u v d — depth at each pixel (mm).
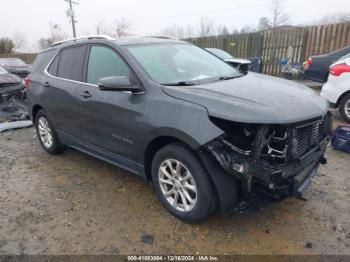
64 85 4383
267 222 3219
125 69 3570
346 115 6629
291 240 2959
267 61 15133
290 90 3402
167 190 3363
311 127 3059
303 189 2885
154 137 3158
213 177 2799
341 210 3398
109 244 2980
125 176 4332
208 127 2750
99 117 3785
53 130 4930
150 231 3141
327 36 12836
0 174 4523
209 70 3963
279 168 2682
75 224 3285
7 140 6070
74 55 4402
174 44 4254
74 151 5359
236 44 16406
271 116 2670
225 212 2871
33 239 3070
